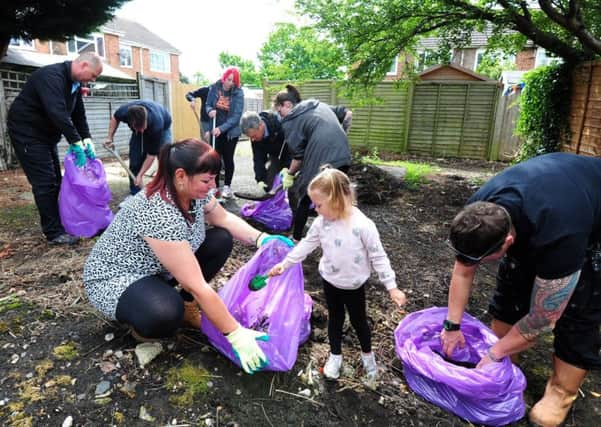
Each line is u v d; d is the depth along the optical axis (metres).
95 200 3.77
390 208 5.44
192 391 1.97
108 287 2.09
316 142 3.52
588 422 1.95
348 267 1.96
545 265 1.55
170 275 2.32
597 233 1.69
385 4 6.29
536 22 6.54
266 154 4.59
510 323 2.19
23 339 2.29
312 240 2.07
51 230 3.73
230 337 1.89
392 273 1.99
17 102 3.47
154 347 2.20
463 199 5.85
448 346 2.01
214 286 2.96
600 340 1.81
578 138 6.12
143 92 11.35
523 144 8.21
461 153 11.29
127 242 2.06
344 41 6.73
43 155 3.60
